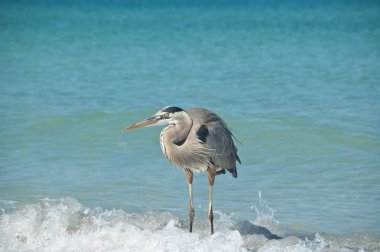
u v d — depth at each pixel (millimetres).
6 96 21375
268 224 9992
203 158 9703
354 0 138750
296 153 14289
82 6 110250
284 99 20859
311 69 29344
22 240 9141
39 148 14766
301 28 57500
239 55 36250
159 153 14531
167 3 129500
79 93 22266
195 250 8258
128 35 50375
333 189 11719
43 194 11352
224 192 11742
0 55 35719
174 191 11781
